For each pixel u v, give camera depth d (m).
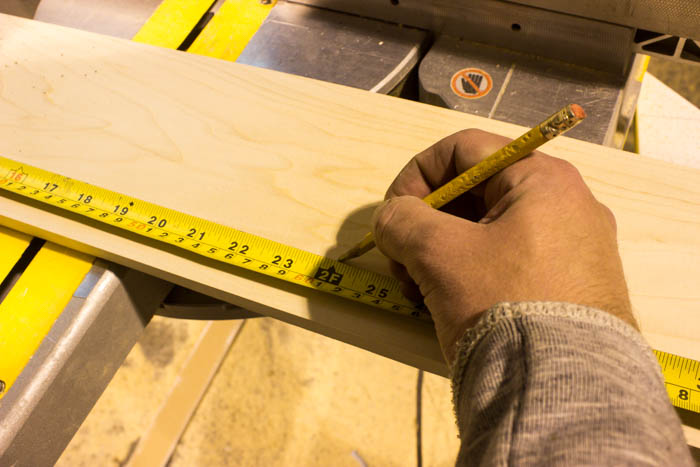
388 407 2.23
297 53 1.25
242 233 0.87
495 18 1.17
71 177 0.95
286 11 1.33
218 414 2.21
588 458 0.39
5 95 1.06
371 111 0.99
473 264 0.58
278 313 0.85
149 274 0.96
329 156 0.94
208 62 1.08
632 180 0.89
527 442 0.41
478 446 0.45
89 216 0.91
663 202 0.87
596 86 1.16
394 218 0.66
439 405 2.24
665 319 0.77
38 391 0.85
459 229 0.62
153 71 1.07
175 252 0.88
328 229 0.87
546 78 1.18
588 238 0.58
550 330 0.47
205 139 0.97
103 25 1.30
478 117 0.98
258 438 2.17
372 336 0.78
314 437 2.18
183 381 2.22
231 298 0.88
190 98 1.03
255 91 1.03
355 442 2.17
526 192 0.62
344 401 2.24
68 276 0.94
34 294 0.92
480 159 0.72
